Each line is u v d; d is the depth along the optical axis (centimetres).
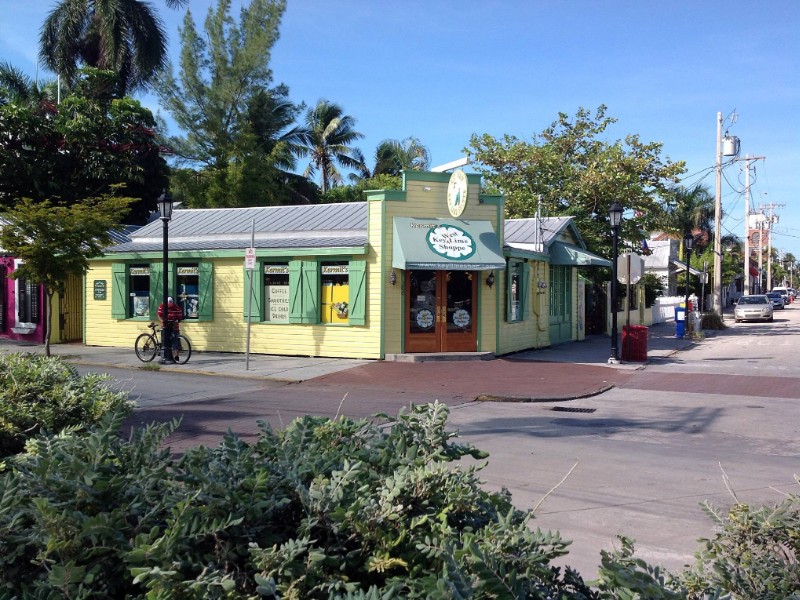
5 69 3322
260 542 279
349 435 375
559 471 790
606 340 2641
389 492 285
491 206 1881
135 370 1650
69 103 2738
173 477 307
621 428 1052
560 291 2458
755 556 305
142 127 2889
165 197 1705
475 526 306
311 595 253
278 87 3862
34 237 1697
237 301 1928
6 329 2272
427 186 1812
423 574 265
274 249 1847
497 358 1875
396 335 1800
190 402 1227
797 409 1219
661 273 5366
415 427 366
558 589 278
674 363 1884
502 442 946
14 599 257
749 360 1972
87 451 322
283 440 363
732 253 7381
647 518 630
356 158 4566
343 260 1822
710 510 360
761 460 855
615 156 2780
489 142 3008
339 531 274
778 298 6144
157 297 2014
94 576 251
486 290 1873
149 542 258
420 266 1736
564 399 1305
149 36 3356
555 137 3017
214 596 244
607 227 2823
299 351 1859
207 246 1991
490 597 227
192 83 3653
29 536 268
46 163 2598
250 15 3678
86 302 2117
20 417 585
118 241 2256
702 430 1041
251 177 3403
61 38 3344
